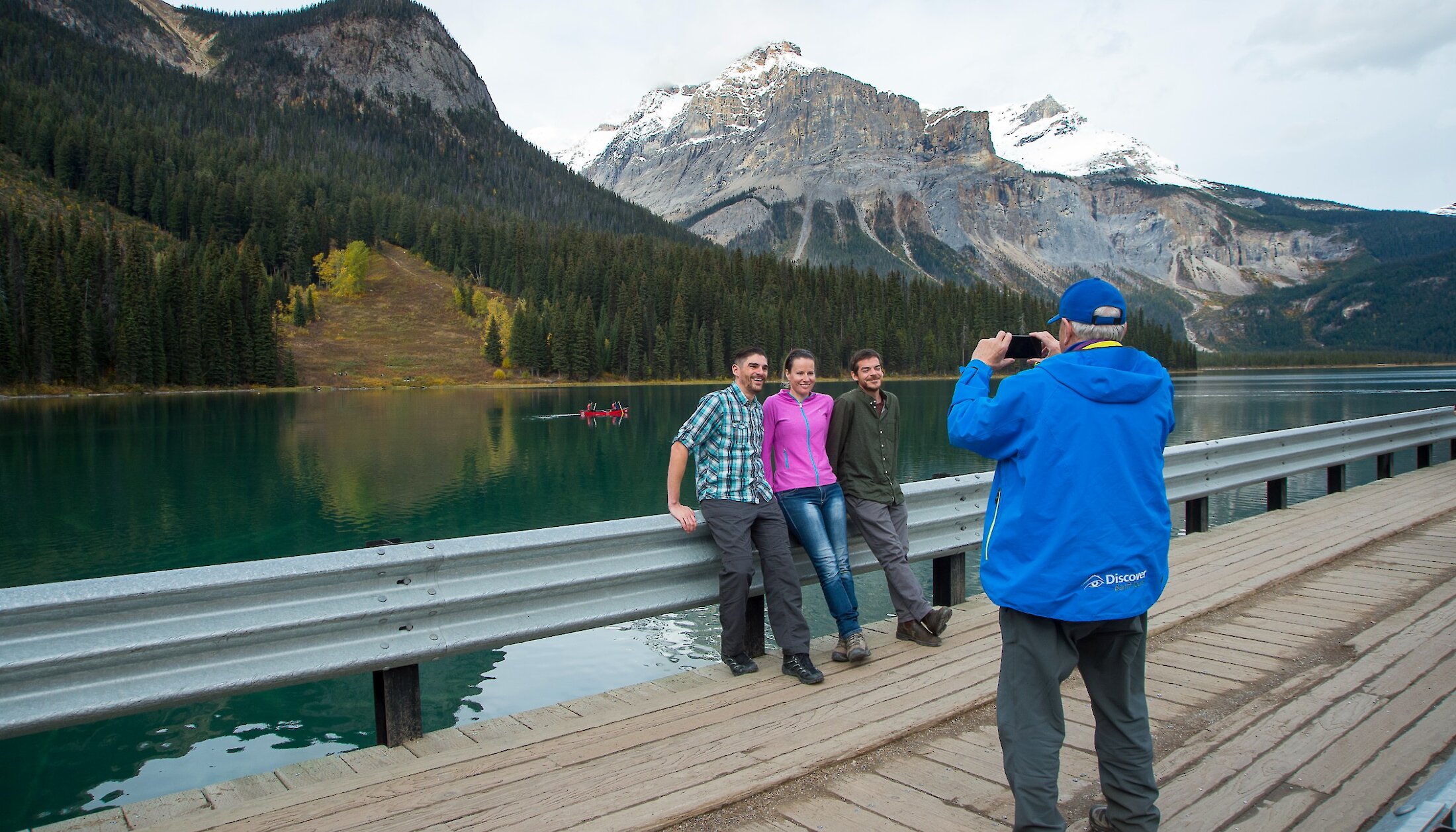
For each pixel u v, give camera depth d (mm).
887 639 4789
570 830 2611
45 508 18078
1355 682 3945
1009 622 2451
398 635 3254
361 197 172500
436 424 44938
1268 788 2938
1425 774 2994
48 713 2541
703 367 114812
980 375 2643
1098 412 2342
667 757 3166
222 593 2838
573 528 3727
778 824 2746
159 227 147625
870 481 4711
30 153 148625
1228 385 92000
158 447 31984
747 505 4137
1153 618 4926
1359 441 9492
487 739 3393
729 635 4195
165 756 5715
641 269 129000
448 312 134750
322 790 2869
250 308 99500
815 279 134000
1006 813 2811
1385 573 6016
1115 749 2467
